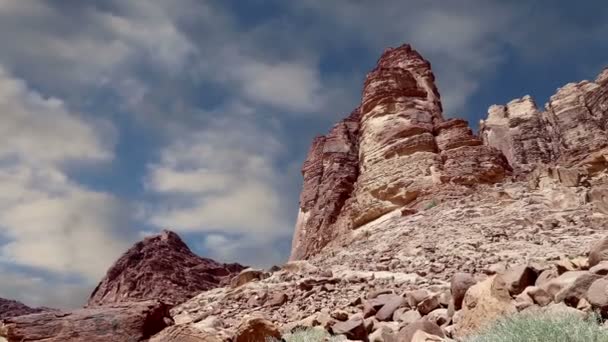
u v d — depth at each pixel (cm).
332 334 1128
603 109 9444
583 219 2617
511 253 2167
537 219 2802
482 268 1948
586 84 10512
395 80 6344
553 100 10731
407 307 1191
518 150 9988
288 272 2700
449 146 5344
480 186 4572
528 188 3684
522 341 618
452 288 1026
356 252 3256
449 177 4859
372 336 1045
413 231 3334
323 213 7031
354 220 5444
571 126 9700
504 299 860
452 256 2320
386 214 5081
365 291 1900
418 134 5578
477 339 704
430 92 6675
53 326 961
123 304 1066
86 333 954
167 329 1010
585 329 588
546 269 932
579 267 997
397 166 5297
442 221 3341
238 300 2195
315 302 1842
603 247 956
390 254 2775
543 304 799
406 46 7638
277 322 1684
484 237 2616
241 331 1049
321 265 2958
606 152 3734
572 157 4806
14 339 933
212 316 1961
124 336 968
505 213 3127
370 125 6044
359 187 5672
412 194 4966
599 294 688
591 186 3406
